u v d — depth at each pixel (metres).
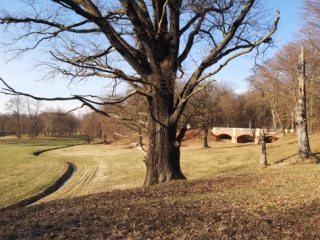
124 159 41.09
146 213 7.11
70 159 45.31
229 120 69.38
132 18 10.80
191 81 12.16
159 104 12.34
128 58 11.70
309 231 5.99
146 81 11.75
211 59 11.70
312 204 7.92
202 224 6.31
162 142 12.47
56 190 25.91
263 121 63.56
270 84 45.56
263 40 10.96
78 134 136.88
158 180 12.41
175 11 11.89
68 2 9.54
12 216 7.76
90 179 29.00
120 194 9.91
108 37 11.13
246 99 68.81
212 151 42.16
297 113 21.53
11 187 25.72
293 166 18.69
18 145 75.81
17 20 10.31
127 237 5.68
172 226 6.20
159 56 12.08
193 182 11.74
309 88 31.94
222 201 8.39
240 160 31.83
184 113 22.55
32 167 36.97
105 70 10.68
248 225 6.29
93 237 5.71
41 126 117.56
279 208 7.59
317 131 43.38
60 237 5.74
